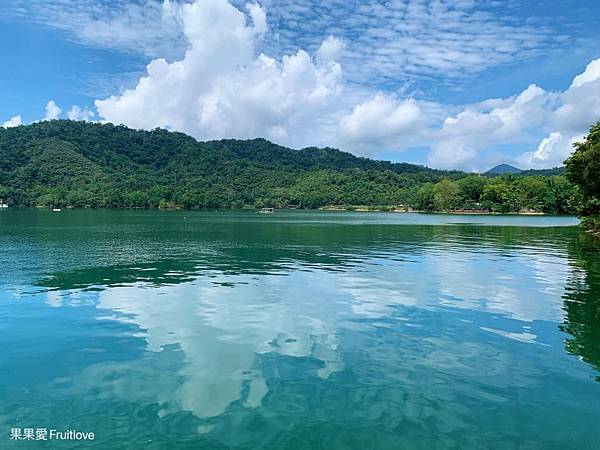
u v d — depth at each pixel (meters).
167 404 9.38
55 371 11.08
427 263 30.11
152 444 7.95
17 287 20.94
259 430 8.42
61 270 26.17
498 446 7.98
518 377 10.88
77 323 15.17
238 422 8.70
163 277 24.02
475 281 23.31
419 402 9.57
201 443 7.99
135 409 9.17
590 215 61.12
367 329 14.66
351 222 94.75
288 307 17.52
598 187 47.22
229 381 10.51
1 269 26.39
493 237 53.66
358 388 10.21
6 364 11.52
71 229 62.34
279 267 27.91
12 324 15.01
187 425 8.58
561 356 12.27
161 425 8.57
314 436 8.25
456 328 14.82
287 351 12.53
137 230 61.78
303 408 9.26
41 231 57.91
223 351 12.49
